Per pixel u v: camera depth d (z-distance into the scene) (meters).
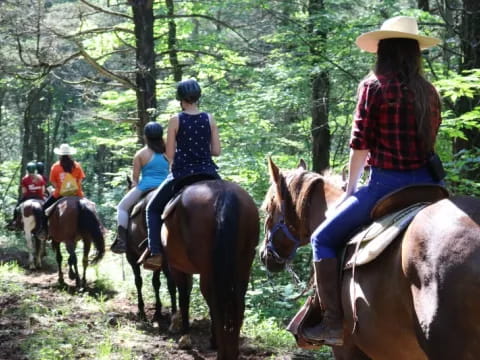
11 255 16.39
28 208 14.45
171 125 6.43
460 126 7.69
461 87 7.53
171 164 6.55
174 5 16.73
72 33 15.45
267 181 11.89
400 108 3.36
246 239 5.96
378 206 3.42
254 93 13.28
